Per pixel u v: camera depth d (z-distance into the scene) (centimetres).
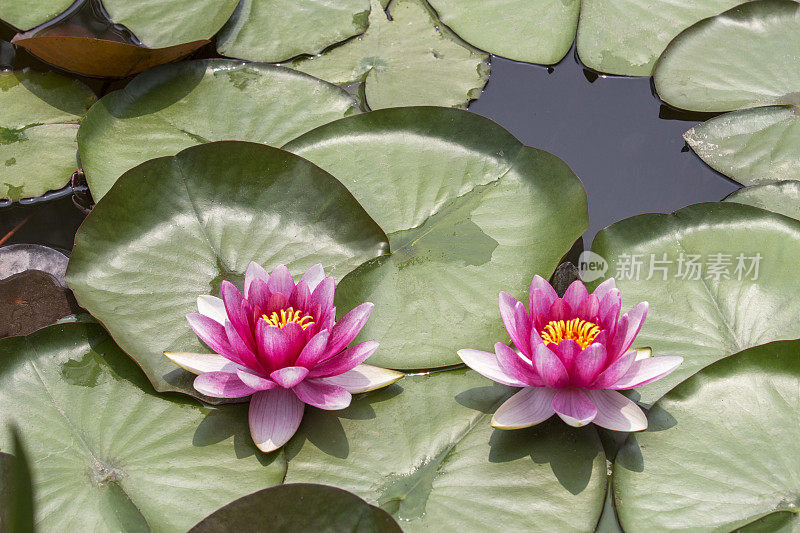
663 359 126
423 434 126
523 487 117
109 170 169
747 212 156
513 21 209
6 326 143
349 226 153
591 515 114
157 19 203
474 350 131
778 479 117
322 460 122
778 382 129
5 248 159
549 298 130
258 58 200
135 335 135
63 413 126
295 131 180
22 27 202
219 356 131
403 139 172
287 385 122
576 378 122
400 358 137
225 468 119
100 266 144
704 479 118
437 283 148
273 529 105
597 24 207
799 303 145
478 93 194
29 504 104
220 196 155
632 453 122
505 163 167
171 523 112
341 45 205
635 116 192
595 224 170
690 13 209
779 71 193
